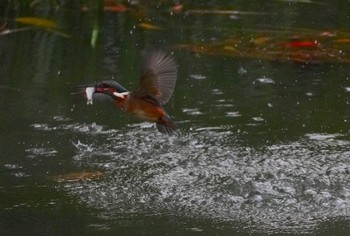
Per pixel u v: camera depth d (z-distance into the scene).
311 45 14.23
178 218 8.43
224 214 8.55
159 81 6.47
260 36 14.69
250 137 10.55
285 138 10.53
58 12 15.75
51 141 10.39
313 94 12.09
